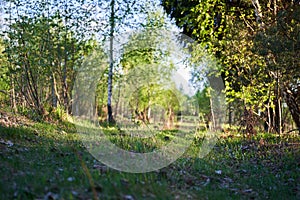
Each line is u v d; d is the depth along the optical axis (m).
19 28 9.02
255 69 9.02
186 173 5.15
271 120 10.70
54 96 10.38
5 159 4.48
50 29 9.55
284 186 4.98
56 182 3.72
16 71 9.14
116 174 4.36
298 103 8.77
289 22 6.61
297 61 6.41
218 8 10.42
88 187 3.63
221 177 5.36
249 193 4.69
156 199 3.63
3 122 6.93
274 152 6.86
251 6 10.16
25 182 3.58
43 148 5.63
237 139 8.53
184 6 11.32
